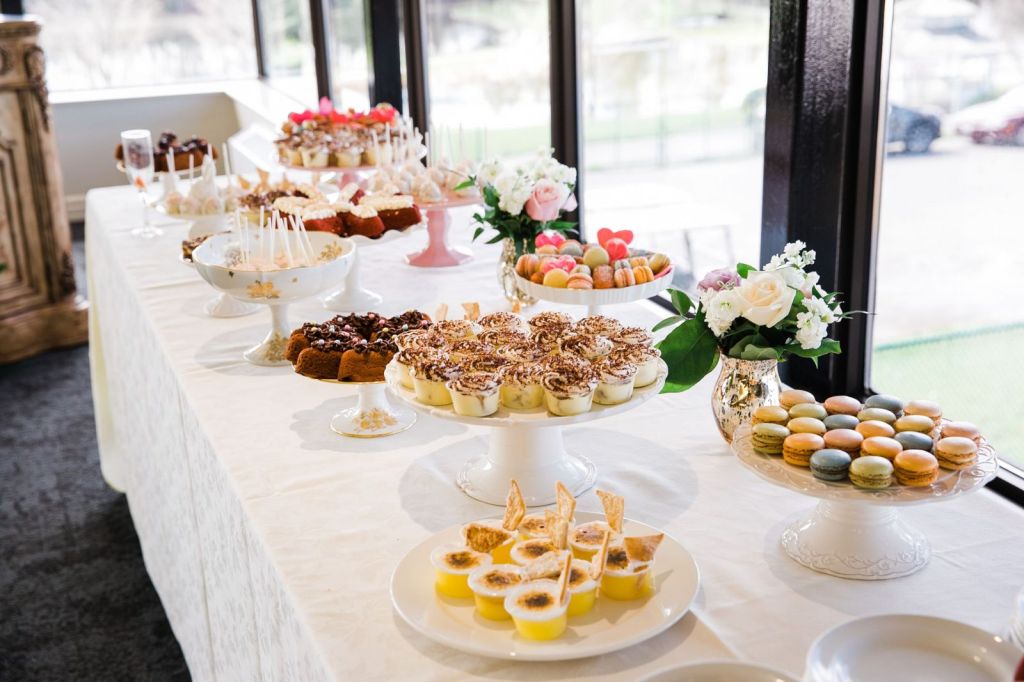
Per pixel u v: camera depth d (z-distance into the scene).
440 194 2.20
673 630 0.96
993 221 1.62
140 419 2.23
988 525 1.14
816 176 1.61
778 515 1.17
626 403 1.15
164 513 2.01
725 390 1.32
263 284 1.62
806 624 0.97
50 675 2.01
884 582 1.03
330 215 1.93
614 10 2.89
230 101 5.69
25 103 3.68
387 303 1.99
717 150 2.72
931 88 1.59
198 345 1.81
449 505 1.23
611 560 0.96
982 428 1.67
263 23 5.71
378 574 1.09
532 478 1.23
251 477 1.32
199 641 1.77
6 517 2.66
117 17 5.75
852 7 1.49
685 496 1.22
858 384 1.69
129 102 5.54
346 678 0.91
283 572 1.09
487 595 0.93
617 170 3.01
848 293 1.63
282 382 1.64
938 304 1.69
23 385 3.57
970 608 0.99
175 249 2.43
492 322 1.36
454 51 3.48
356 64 4.21
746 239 2.72
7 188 3.72
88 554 2.47
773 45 1.60
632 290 1.55
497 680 0.90
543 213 1.81
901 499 0.95
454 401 1.14
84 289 4.60
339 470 1.33
